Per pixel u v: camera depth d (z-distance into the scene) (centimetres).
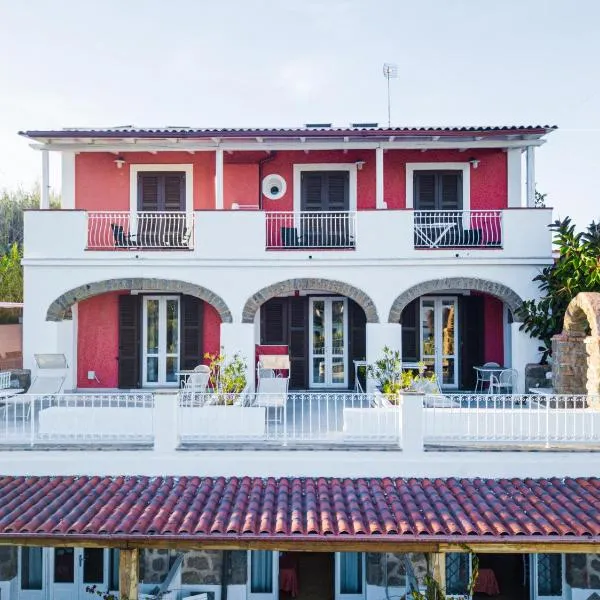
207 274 1222
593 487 797
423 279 1215
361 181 1416
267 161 1416
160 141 1280
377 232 1216
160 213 1337
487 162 1410
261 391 1125
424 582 751
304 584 1054
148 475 837
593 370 943
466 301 1402
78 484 809
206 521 706
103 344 1395
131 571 712
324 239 1312
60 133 1256
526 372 1196
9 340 1544
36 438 880
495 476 830
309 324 1421
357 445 848
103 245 1387
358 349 1416
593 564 936
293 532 684
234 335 1214
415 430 838
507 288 1211
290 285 1220
